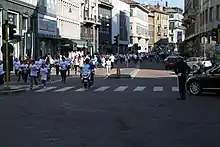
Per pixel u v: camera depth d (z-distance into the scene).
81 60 45.94
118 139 12.05
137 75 49.12
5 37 28.69
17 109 19.19
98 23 110.19
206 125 14.70
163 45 173.75
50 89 30.67
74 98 24.17
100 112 18.03
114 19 134.38
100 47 118.44
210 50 53.59
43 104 21.17
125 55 99.56
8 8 53.06
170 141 11.80
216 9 63.53
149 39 190.25
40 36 66.44
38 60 34.59
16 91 28.50
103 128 13.95
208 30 66.88
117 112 18.03
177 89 30.30
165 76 47.06
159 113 17.77
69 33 86.56
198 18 83.00
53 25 74.12
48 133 13.05
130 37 159.38
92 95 25.98
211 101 22.64
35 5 64.31
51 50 74.00
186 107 19.89
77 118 16.27
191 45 83.50
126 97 24.69
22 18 58.84
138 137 12.37
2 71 33.16
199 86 25.81
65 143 11.48
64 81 36.66
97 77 44.91
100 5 118.69
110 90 29.64
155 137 12.39
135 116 16.86
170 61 65.19
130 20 160.25
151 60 116.12
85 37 100.81
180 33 188.00
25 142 11.66
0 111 18.50
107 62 48.62
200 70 37.53
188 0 112.62
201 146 11.16
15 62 39.16
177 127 14.24
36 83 32.78
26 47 60.09
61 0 80.12
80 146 11.09
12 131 13.45
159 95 25.97
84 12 99.31
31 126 14.43
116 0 136.50
